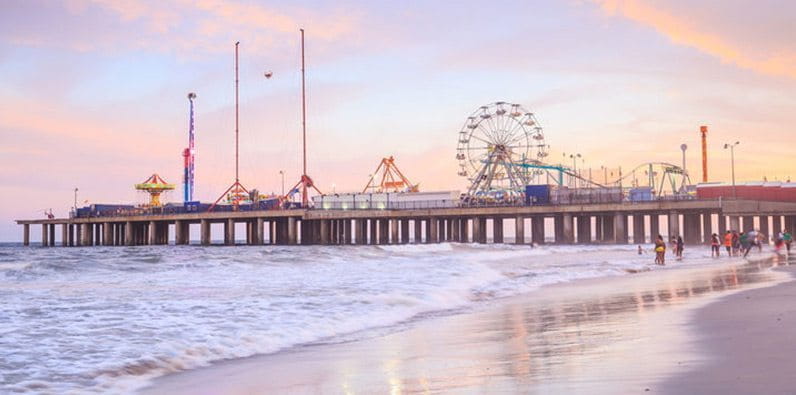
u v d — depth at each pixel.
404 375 9.62
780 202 94.94
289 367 10.79
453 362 10.54
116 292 23.64
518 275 33.75
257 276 32.69
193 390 9.29
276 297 21.22
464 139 124.56
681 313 15.16
